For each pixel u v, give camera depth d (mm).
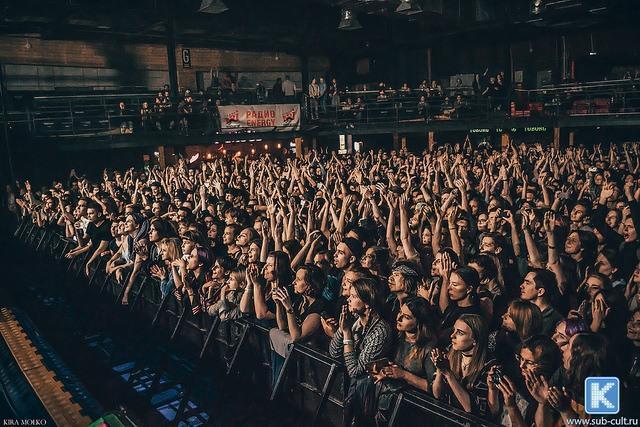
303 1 29234
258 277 6066
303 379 5738
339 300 5812
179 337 8211
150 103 26844
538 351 3676
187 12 25422
